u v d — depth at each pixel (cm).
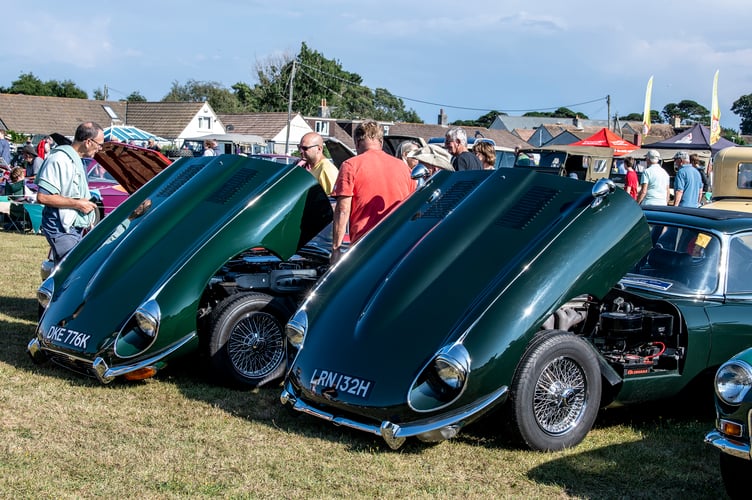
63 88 9762
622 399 489
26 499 369
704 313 509
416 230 523
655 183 1252
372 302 480
